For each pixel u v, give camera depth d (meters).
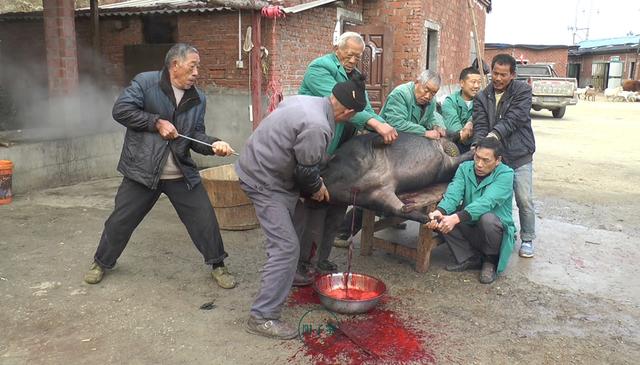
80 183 7.25
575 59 41.66
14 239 4.91
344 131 4.02
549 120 17.27
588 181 7.88
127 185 3.81
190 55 3.59
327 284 3.74
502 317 3.58
